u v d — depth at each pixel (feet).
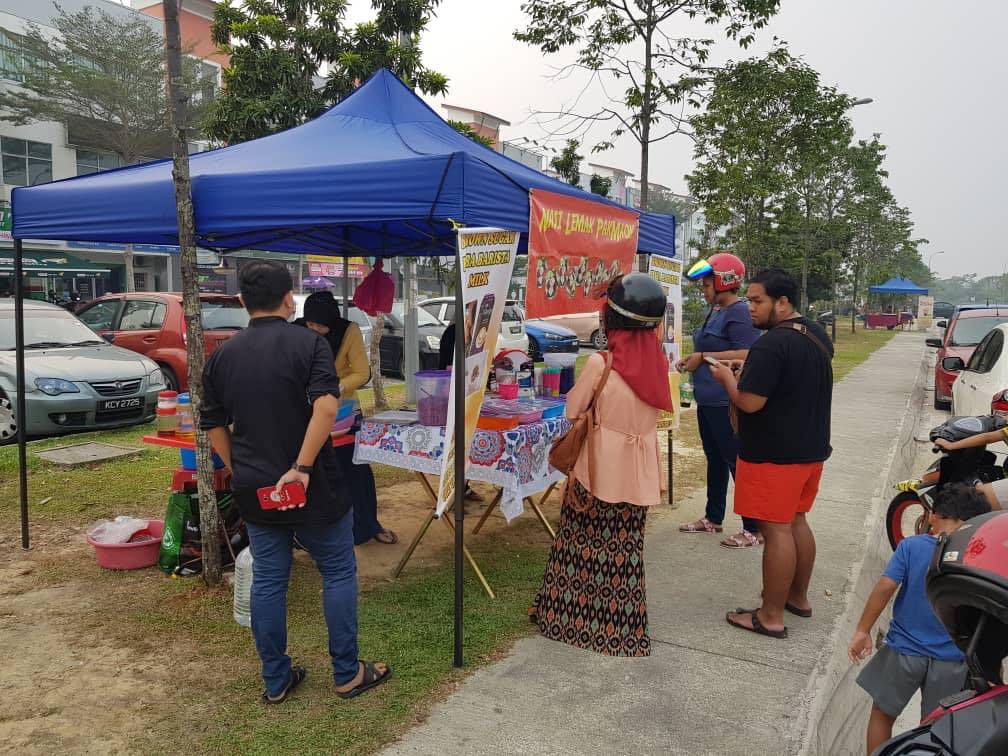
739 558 16.33
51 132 96.32
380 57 31.63
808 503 13.08
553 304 13.64
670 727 9.80
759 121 43.96
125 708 10.04
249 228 13.00
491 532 17.75
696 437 30.81
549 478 14.67
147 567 14.96
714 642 12.32
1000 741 4.59
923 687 8.80
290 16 32.48
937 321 62.08
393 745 9.25
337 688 10.33
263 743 9.24
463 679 10.90
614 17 33.01
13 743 9.25
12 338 29.12
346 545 10.12
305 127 15.96
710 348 16.61
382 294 19.53
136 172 15.89
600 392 11.52
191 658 11.38
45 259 92.84
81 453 24.06
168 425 14.89
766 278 12.23
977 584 4.72
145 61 90.79
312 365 9.48
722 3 31.60
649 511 19.97
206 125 32.12
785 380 11.80
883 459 26.89
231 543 14.71
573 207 14.16
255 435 9.48
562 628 12.14
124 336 34.40
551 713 10.07
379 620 12.71
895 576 8.91
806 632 12.79
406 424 13.91
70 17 88.48
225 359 9.68
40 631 12.23
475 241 11.18
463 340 10.94
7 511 18.62
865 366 63.52
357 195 11.96
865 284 119.44
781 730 9.79
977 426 16.08
